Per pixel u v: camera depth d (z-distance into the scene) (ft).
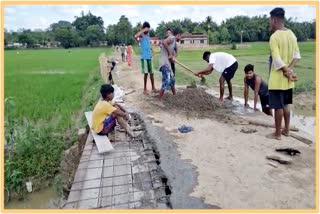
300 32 190.70
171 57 26.66
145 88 30.35
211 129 19.80
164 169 14.26
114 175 14.12
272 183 12.92
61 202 17.75
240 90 37.22
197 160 15.19
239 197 11.94
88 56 134.82
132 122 21.62
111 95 18.76
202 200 11.77
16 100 37.60
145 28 29.27
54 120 30.30
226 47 157.69
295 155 15.57
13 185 20.02
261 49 141.08
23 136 23.91
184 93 28.73
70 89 45.83
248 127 20.11
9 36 261.44
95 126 18.12
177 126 20.49
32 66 89.20
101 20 315.17
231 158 15.37
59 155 22.86
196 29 194.18
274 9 16.58
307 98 33.24
